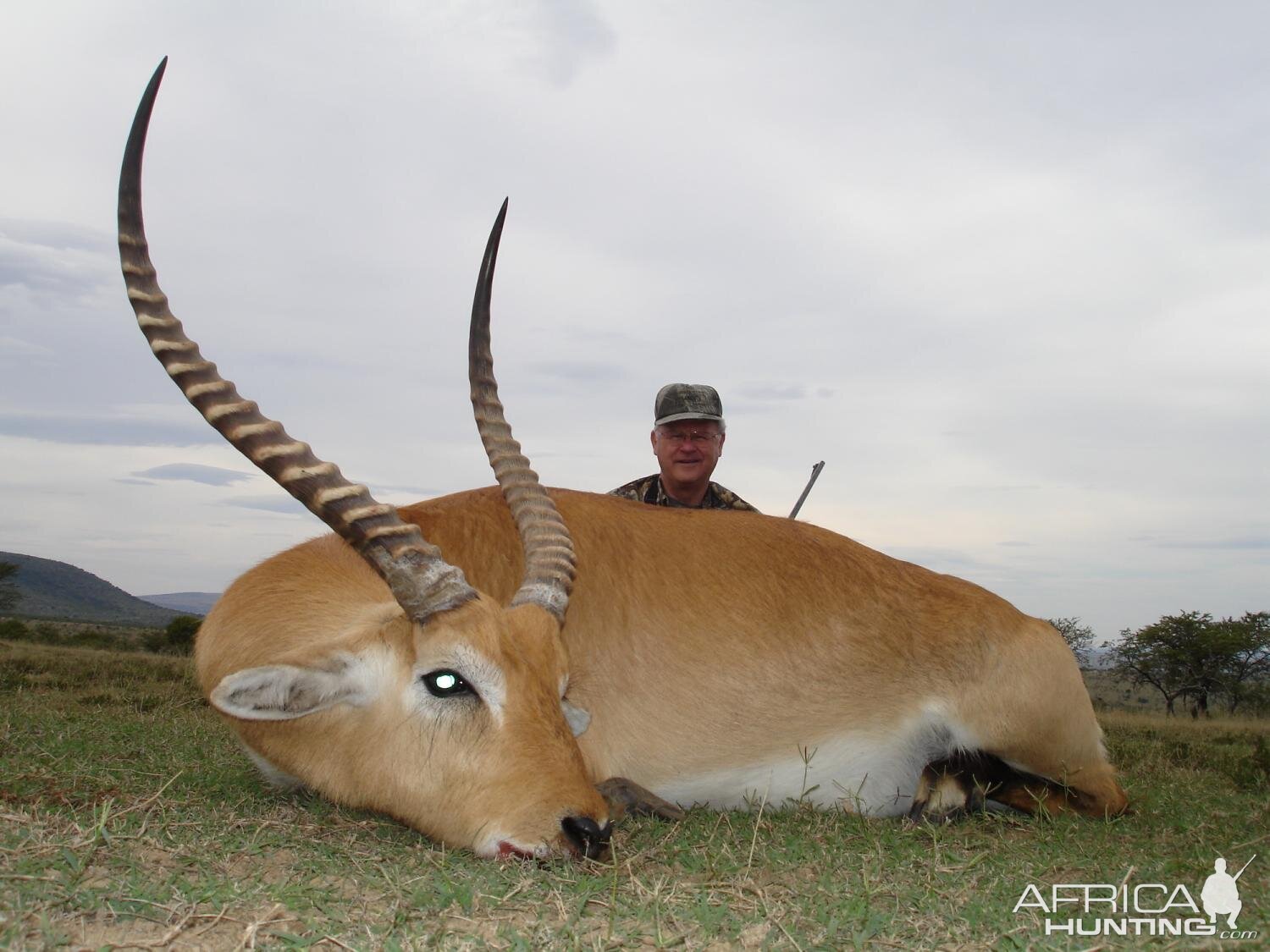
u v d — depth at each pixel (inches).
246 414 50.0
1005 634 68.1
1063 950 35.8
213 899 35.8
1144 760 114.5
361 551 49.3
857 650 66.6
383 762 49.5
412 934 34.0
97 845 40.6
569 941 34.7
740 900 41.5
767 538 69.9
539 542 55.5
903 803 67.2
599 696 62.8
